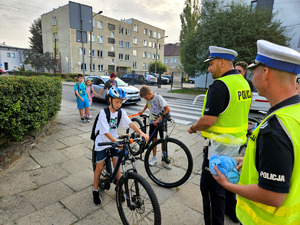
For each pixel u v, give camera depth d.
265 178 0.87
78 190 2.69
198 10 23.17
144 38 45.09
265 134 0.89
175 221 2.21
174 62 60.12
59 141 4.40
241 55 12.44
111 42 38.03
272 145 0.85
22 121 3.35
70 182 2.87
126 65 41.94
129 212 2.23
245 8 13.24
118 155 2.37
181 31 25.83
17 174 3.00
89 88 6.98
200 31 14.88
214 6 14.73
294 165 0.85
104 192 2.68
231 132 1.81
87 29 8.47
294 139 0.83
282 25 14.62
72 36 31.86
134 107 9.59
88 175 3.08
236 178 1.18
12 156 3.25
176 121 6.91
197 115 8.02
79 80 5.93
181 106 10.26
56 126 5.54
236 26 12.61
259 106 7.14
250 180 1.05
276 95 0.96
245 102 1.84
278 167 0.83
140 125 4.16
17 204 2.35
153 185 2.93
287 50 0.90
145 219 2.09
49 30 34.81
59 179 2.94
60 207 2.34
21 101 3.22
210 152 1.65
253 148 1.05
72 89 16.75
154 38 47.59
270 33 12.41
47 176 3.00
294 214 0.92
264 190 0.87
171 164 3.23
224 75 1.87
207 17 14.57
